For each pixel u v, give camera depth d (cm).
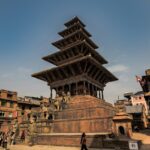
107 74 5531
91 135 2348
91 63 4647
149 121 4706
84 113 3203
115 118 2450
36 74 5303
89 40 5775
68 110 3438
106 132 2575
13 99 6912
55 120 3259
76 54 5344
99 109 3116
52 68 4988
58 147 2452
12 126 3716
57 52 5434
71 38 5725
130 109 5012
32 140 2955
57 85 5106
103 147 2189
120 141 2089
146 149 1903
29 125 3156
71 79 4862
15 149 2530
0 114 6338
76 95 4559
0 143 2928
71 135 2509
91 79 4984
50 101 4194
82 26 6019
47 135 2805
